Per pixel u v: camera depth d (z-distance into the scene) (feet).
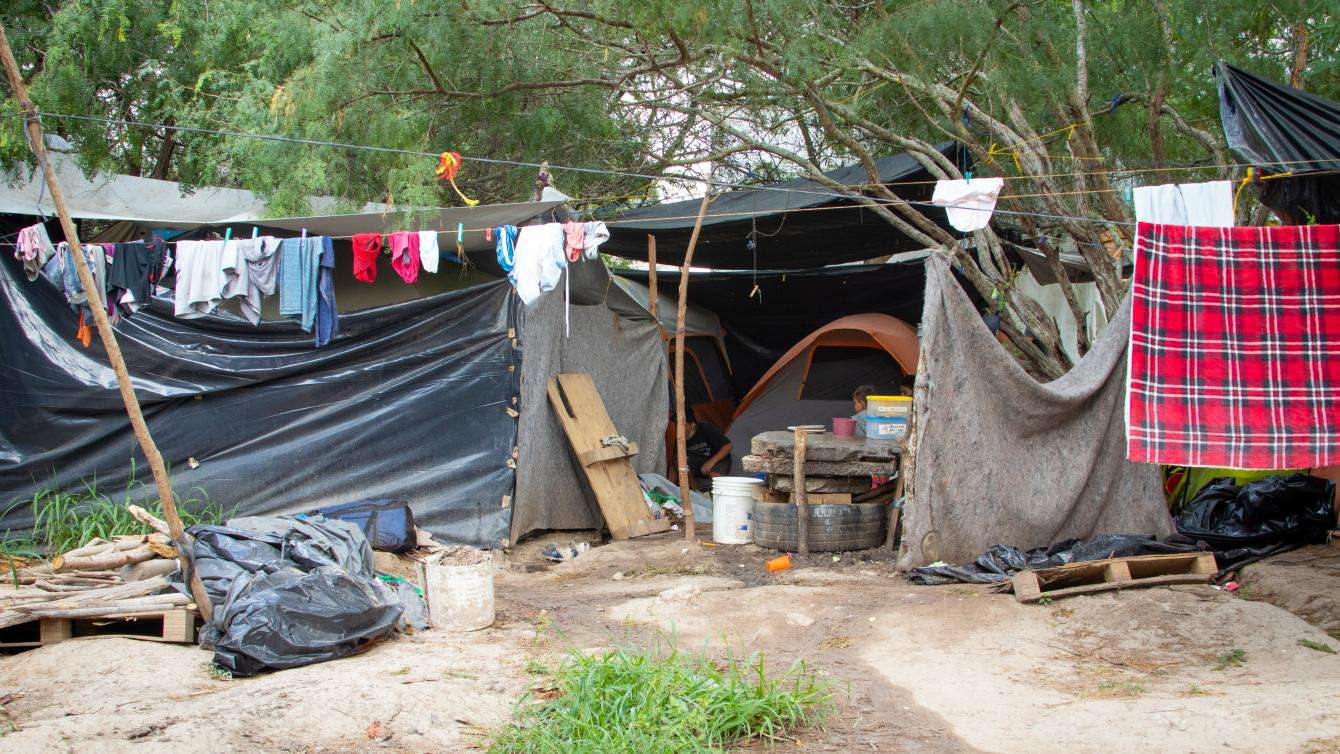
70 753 13.73
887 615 20.88
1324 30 23.88
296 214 26.89
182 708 15.35
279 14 27.12
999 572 22.74
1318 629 18.90
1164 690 16.53
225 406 28.09
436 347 28.27
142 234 30.50
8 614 18.26
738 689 15.31
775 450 27.84
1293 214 21.93
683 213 34.68
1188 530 24.13
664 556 27.76
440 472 28.17
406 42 27.37
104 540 24.52
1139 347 20.77
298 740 14.33
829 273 39.83
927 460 23.91
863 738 14.75
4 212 27.58
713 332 44.98
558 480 31.19
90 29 30.63
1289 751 13.19
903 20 25.34
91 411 27.73
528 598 23.57
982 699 16.37
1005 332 30.86
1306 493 23.90
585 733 14.40
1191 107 27.84
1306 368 20.74
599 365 33.55
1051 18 27.25
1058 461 24.67
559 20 29.84
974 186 22.22
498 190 38.99
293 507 27.94
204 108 30.40
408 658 18.11
